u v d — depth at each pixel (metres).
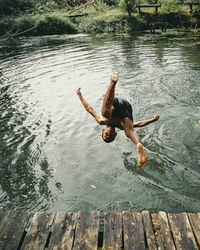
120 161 6.27
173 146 6.79
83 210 4.77
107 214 4.46
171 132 7.40
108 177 5.76
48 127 7.98
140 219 4.34
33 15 29.19
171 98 9.41
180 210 4.82
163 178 5.67
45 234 4.17
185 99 9.28
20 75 13.12
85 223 4.31
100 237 4.25
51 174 5.93
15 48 20.45
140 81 11.05
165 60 13.84
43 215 4.52
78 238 4.05
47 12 29.52
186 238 3.97
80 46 19.39
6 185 5.66
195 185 5.45
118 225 4.25
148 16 25.52
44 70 13.64
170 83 10.68
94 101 9.49
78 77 12.18
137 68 12.79
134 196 5.20
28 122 8.34
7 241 4.07
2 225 4.36
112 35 23.45
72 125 8.02
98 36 23.55
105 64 13.88
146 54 15.35
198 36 19.89
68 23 26.58
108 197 5.20
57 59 15.79
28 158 6.54
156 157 6.37
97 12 29.52
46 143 7.14
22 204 5.11
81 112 8.83
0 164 6.36
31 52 18.47
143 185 5.48
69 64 14.44
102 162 6.26
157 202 5.03
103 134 4.50
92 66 13.69
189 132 7.36
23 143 7.18
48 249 3.91
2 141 7.33
